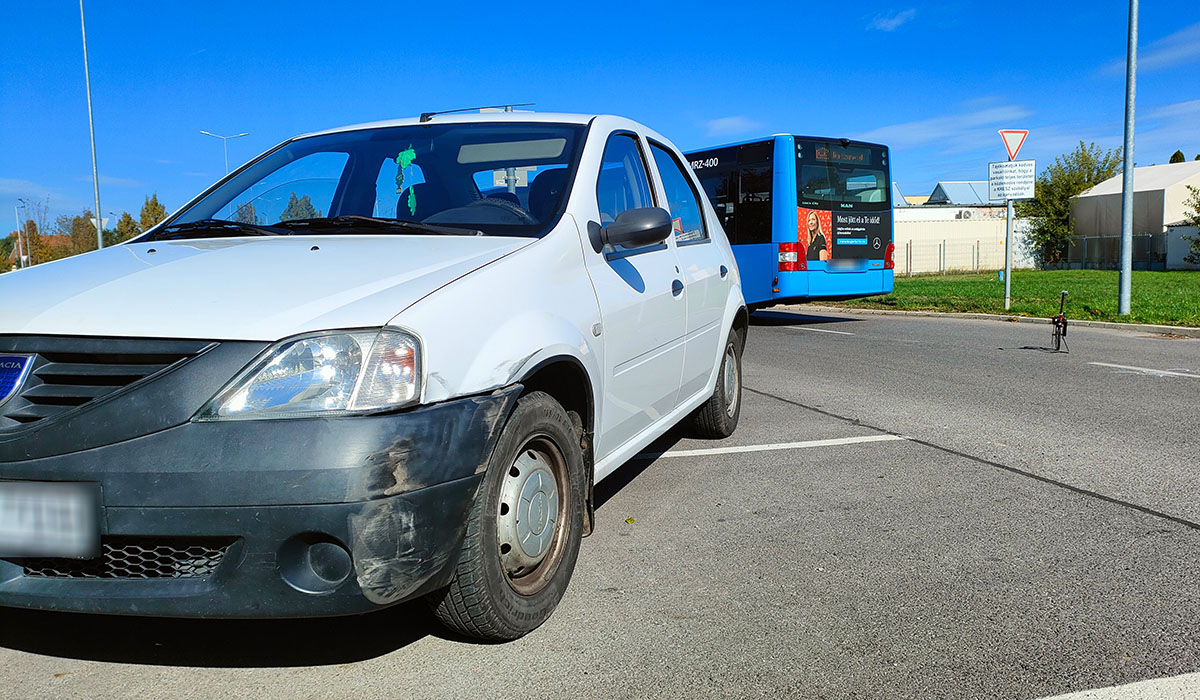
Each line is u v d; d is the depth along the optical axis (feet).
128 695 8.73
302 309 8.42
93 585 8.17
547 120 13.79
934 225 140.36
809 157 54.80
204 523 7.77
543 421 10.09
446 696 8.73
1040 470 17.39
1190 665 9.22
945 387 27.58
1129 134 49.14
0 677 9.07
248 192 13.55
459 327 8.98
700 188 18.48
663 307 14.17
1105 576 11.77
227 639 9.98
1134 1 48.34
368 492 7.83
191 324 8.27
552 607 10.39
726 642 9.88
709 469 17.60
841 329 49.14
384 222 11.65
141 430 7.91
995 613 10.60
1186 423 21.71
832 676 9.08
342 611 7.97
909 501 15.38
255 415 7.91
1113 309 52.08
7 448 8.08
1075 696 8.62
